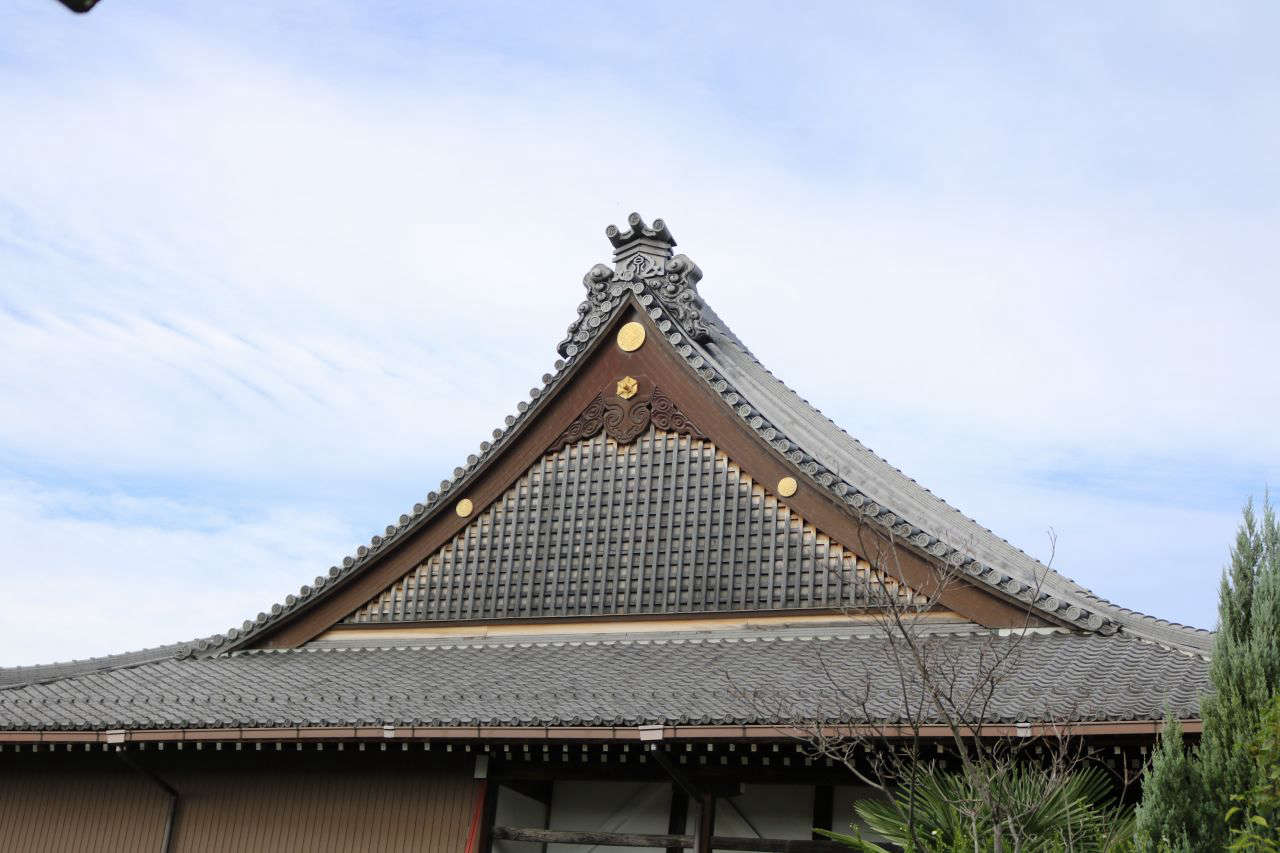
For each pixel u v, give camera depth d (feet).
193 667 72.74
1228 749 39.04
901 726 45.14
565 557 70.95
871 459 76.23
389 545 74.54
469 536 73.82
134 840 65.31
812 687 53.83
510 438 73.72
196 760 65.67
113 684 68.95
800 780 52.80
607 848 58.90
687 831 57.11
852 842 45.62
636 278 73.72
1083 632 58.39
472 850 57.57
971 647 57.72
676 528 68.90
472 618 71.87
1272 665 39.34
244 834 63.10
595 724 50.98
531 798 61.00
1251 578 41.22
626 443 71.61
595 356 73.67
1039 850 40.22
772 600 65.51
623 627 68.28
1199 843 37.73
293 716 58.34
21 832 67.72
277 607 75.56
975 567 61.00
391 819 60.29
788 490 66.69
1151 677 49.26
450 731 53.72
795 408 77.36
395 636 73.51
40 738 61.52
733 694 51.39
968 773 38.47
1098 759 44.86
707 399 70.18
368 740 55.57
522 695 57.57
